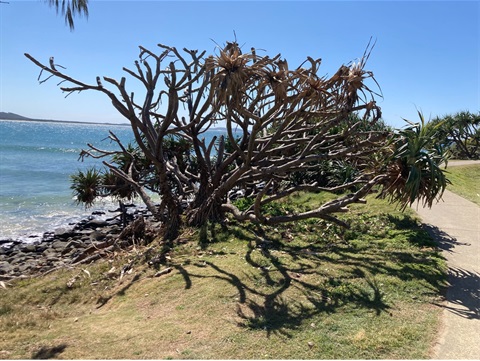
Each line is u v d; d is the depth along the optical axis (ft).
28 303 19.15
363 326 13.92
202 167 29.86
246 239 24.81
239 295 16.55
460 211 31.63
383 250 22.20
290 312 15.06
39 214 52.39
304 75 21.17
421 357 12.12
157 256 22.86
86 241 36.09
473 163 80.48
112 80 23.85
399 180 24.22
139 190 31.89
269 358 12.16
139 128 26.25
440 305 15.56
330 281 17.66
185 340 13.37
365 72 22.24
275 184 38.83
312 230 26.73
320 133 25.68
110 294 19.01
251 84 23.17
